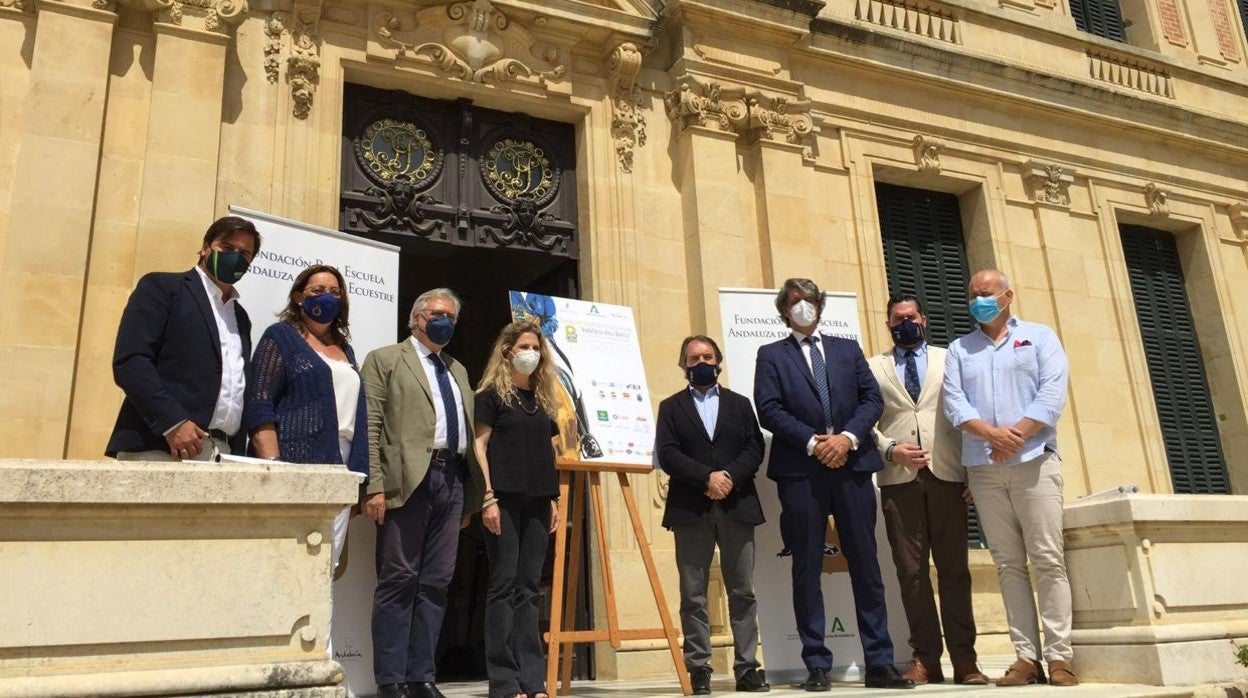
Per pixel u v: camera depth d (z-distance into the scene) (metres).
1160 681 4.65
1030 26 11.02
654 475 7.70
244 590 3.30
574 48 8.45
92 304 6.27
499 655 4.67
